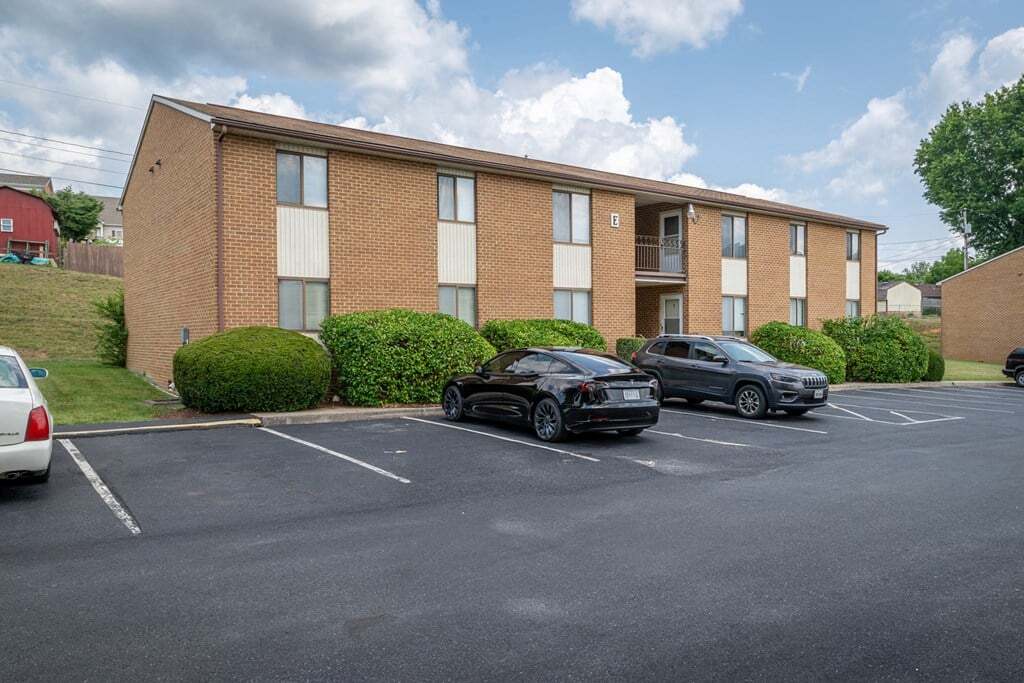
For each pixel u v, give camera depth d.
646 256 25.23
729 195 27.33
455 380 12.90
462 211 18.31
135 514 6.56
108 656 3.73
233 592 4.68
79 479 7.91
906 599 4.61
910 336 23.83
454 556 5.47
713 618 4.29
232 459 9.13
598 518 6.59
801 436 11.91
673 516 6.68
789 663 3.70
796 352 21.52
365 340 14.34
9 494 7.23
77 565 5.18
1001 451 10.55
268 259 15.15
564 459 9.48
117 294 23.81
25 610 4.34
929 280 99.81
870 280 29.84
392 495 7.43
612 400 10.64
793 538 5.98
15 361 7.71
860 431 12.59
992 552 5.61
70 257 41.03
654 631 4.11
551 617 4.30
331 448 10.00
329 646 3.88
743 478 8.45
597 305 21.05
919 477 8.58
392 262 16.94
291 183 15.59
